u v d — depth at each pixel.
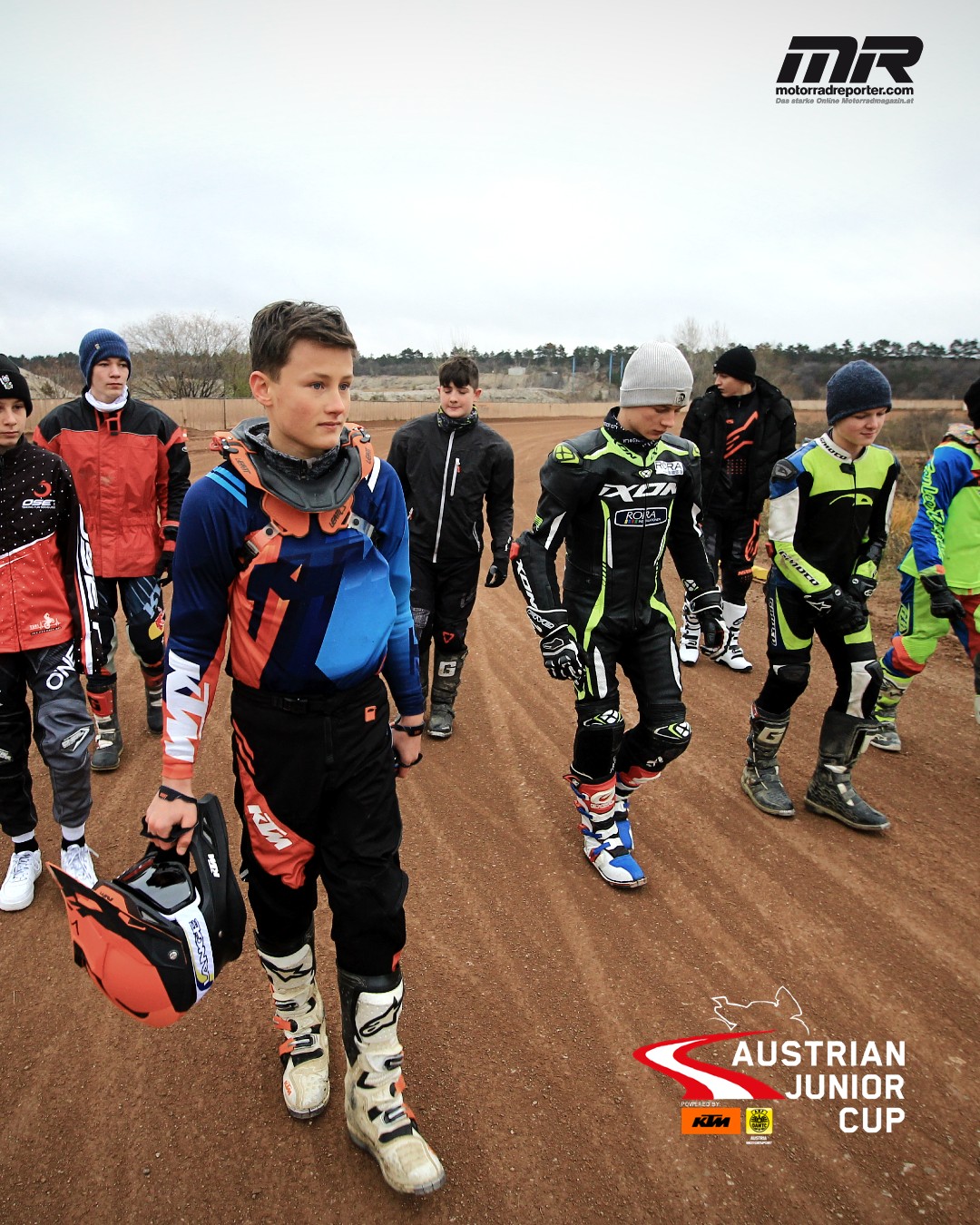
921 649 4.59
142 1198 2.14
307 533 1.94
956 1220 2.12
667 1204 2.16
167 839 1.97
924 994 2.92
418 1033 2.71
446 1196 2.16
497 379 103.62
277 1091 2.48
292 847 2.13
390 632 2.23
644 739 3.47
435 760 4.71
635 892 3.49
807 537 3.87
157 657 4.74
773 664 4.03
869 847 3.85
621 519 3.32
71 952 3.08
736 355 5.93
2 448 3.18
